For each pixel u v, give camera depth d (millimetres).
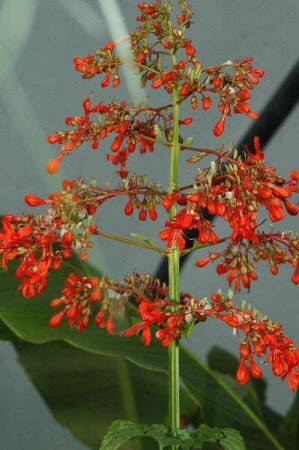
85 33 1695
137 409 1328
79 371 1340
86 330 1210
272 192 1062
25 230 1062
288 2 1711
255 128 1637
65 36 1701
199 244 1093
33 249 1068
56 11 1673
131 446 1327
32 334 1172
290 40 1681
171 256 1095
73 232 1069
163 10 1102
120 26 1246
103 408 1316
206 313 1055
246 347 1054
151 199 1117
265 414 1519
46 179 1429
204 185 1060
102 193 1086
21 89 1379
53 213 1074
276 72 1675
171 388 1089
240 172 1057
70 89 1745
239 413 1266
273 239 1104
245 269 1095
